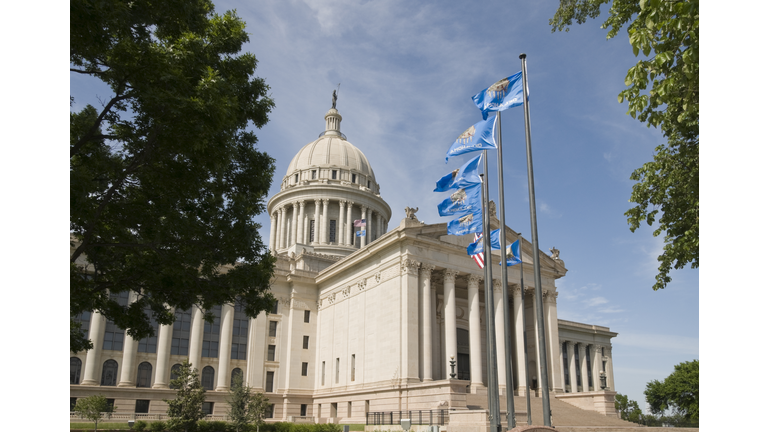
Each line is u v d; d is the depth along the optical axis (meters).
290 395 65.50
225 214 28.83
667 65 19.52
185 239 26.72
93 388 57.28
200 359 63.97
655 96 20.48
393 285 55.91
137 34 22.73
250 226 29.28
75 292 25.05
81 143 22.19
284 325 69.31
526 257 65.25
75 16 17.67
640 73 17.92
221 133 23.45
